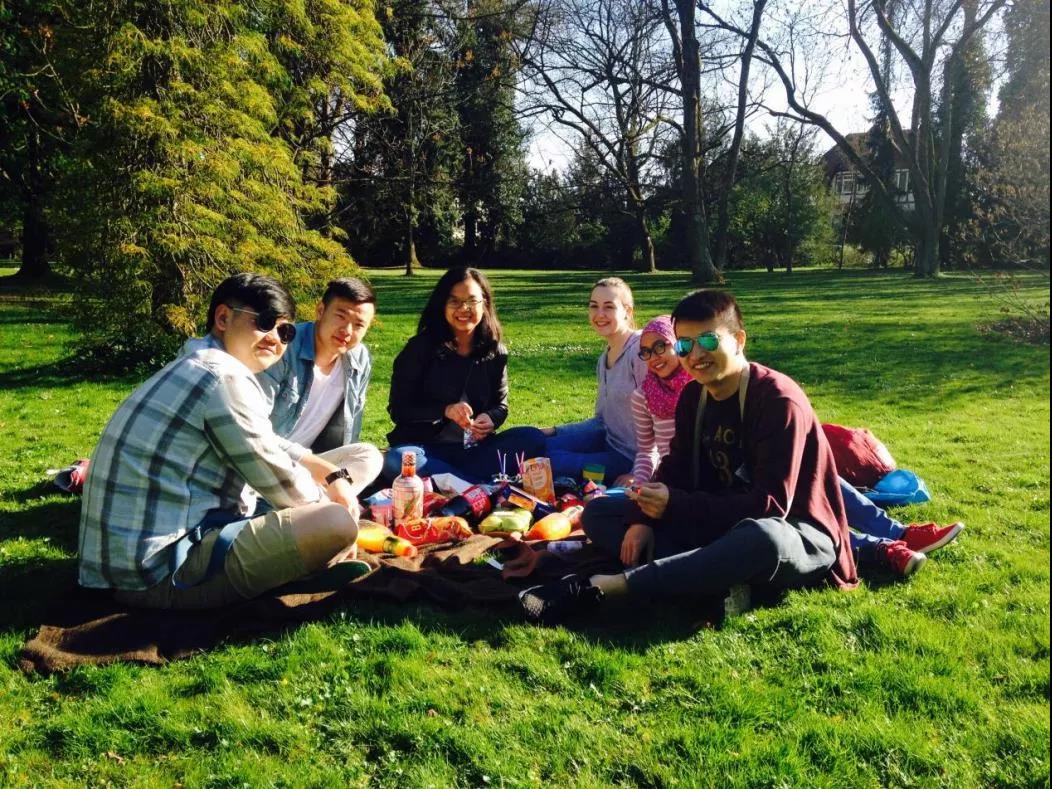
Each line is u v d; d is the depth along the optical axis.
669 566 3.36
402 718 2.72
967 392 9.76
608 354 5.51
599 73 32.03
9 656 3.11
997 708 2.75
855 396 9.69
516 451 5.34
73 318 11.98
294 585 3.62
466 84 32.88
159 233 11.12
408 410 5.40
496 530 4.47
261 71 13.25
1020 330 14.99
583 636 3.30
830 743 2.58
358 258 54.50
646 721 2.72
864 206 49.50
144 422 3.28
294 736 2.65
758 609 3.53
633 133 38.22
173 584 3.37
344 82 15.86
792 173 53.09
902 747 2.54
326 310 4.59
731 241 55.53
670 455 4.03
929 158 34.25
